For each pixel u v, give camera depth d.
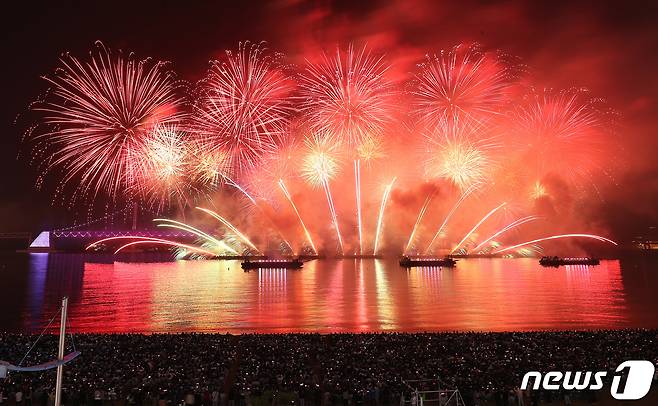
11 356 40.72
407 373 34.97
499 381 33.19
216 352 40.53
